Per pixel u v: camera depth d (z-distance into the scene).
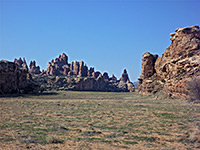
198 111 37.56
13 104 52.75
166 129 22.08
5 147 14.95
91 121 27.19
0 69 89.75
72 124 24.81
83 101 67.31
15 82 102.69
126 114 34.28
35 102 60.31
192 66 64.75
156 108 43.66
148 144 16.34
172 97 67.25
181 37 76.56
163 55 95.38
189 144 16.31
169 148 14.88
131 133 20.36
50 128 22.33
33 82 131.88
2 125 23.55
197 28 76.88
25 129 21.62
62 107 46.84
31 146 15.23
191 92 53.66
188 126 23.66
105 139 17.91
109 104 55.38
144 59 107.00
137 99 81.00
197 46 71.62
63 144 16.02
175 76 69.56
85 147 15.20
